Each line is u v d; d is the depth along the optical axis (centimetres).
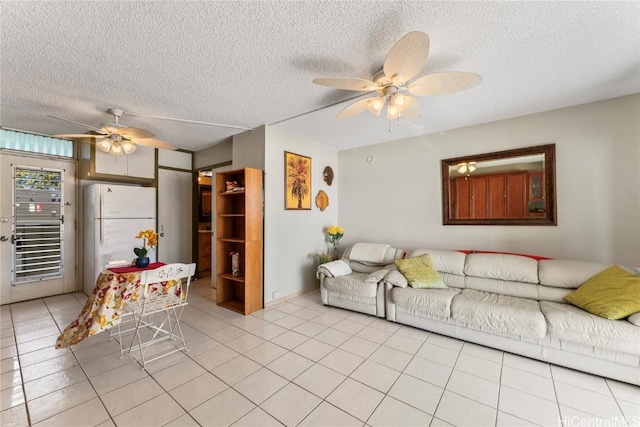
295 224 387
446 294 263
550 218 288
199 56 191
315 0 141
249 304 322
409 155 388
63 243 388
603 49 185
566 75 220
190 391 181
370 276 317
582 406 166
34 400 171
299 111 294
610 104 261
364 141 412
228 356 225
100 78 218
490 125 324
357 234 445
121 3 140
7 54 183
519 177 306
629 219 254
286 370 205
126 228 386
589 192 271
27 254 359
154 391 180
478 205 332
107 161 380
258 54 190
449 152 354
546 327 208
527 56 194
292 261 383
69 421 154
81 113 290
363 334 267
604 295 206
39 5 140
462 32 168
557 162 286
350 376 198
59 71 206
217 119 316
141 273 211
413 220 385
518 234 308
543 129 293
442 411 163
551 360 210
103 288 213
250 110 290
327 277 343
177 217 463
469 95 256
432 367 209
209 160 454
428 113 300
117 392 179
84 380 192
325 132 369
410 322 280
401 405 168
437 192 363
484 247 329
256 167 349
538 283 258
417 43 145
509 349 227
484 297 260
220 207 360
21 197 355
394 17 155
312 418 157
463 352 232
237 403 169
